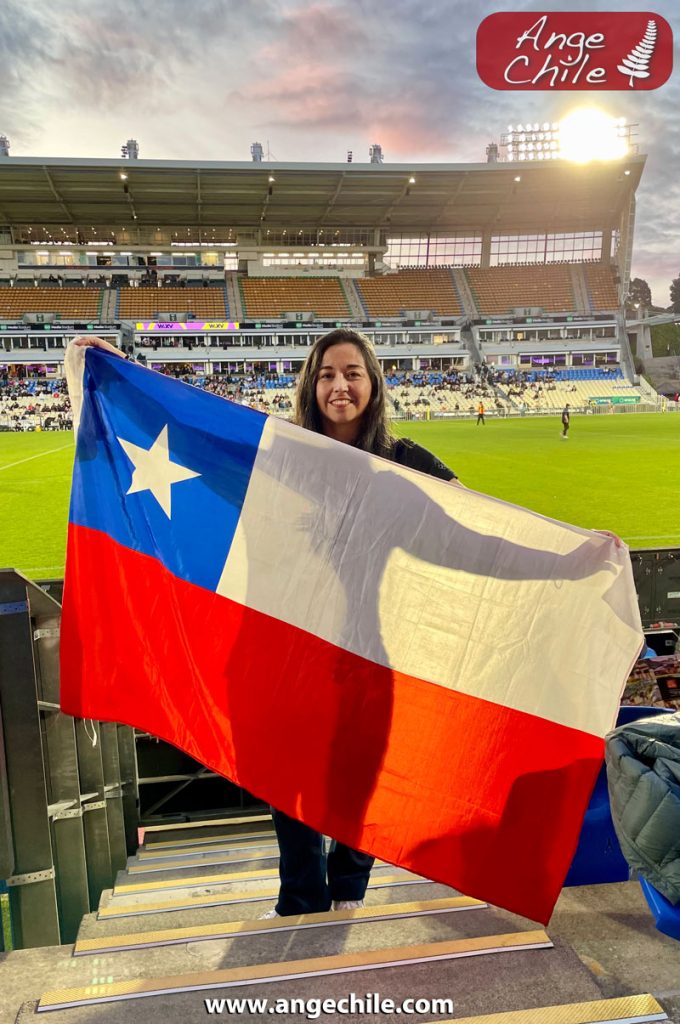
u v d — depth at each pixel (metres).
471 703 1.88
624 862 1.95
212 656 1.97
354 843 1.88
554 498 13.64
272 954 1.62
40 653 2.37
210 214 50.34
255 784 1.93
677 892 1.45
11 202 46.47
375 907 1.80
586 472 17.16
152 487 2.05
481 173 44.31
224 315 51.41
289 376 49.12
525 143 53.69
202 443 2.03
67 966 1.59
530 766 1.84
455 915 1.77
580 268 55.19
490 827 1.84
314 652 1.93
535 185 47.00
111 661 2.02
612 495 13.93
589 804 1.94
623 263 52.19
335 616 1.93
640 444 23.89
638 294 96.75
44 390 44.50
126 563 2.04
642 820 1.47
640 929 1.67
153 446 2.05
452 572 1.89
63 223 51.50
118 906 2.20
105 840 2.83
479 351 51.59
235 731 1.95
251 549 1.97
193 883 2.47
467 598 1.88
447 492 1.90
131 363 2.09
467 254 57.69
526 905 1.77
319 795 1.91
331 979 1.43
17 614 2.04
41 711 2.42
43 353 46.06
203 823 3.74
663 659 2.93
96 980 1.54
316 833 1.98
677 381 52.16
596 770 1.79
